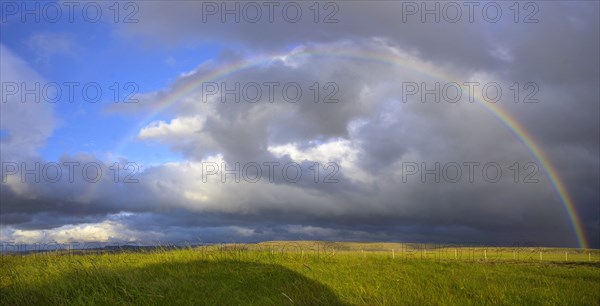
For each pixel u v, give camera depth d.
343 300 10.42
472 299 10.80
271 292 10.97
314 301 10.27
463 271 15.58
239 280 12.27
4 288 11.04
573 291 11.93
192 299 10.27
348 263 16.73
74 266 12.95
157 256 16.09
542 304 10.57
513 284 12.76
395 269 15.38
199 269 13.83
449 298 10.66
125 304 10.06
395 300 10.38
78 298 10.10
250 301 10.27
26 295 10.38
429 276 14.04
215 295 10.61
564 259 36.88
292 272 13.48
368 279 12.91
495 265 18.69
